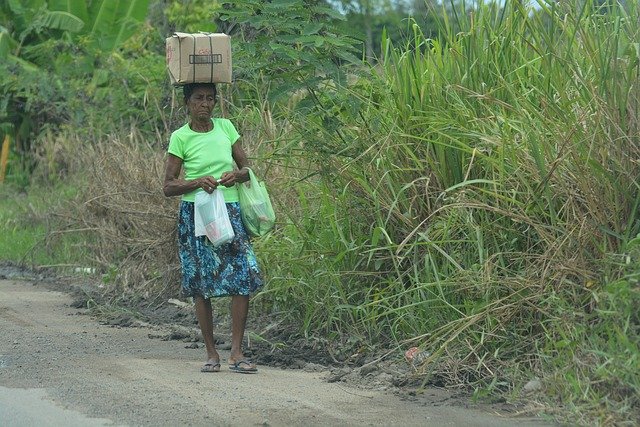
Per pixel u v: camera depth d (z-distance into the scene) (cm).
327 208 2625
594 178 2219
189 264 2394
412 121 2567
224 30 3441
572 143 2236
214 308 3084
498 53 2559
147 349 2691
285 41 2555
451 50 2592
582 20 2455
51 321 3142
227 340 2792
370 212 2609
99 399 2072
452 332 2288
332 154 2627
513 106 2462
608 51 2317
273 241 2861
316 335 2669
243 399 2078
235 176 2358
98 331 2972
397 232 2591
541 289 2194
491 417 1942
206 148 2377
